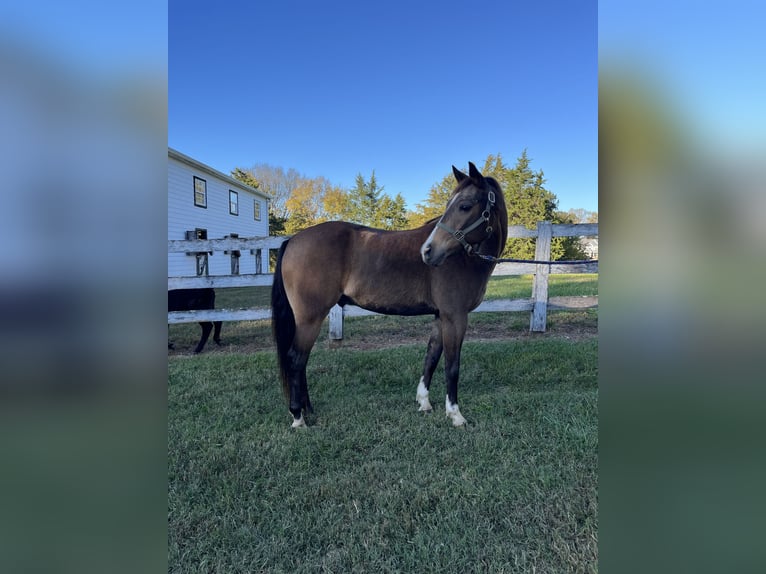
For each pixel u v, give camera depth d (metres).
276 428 2.48
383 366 3.71
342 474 1.96
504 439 2.29
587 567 1.35
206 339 4.67
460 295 2.54
